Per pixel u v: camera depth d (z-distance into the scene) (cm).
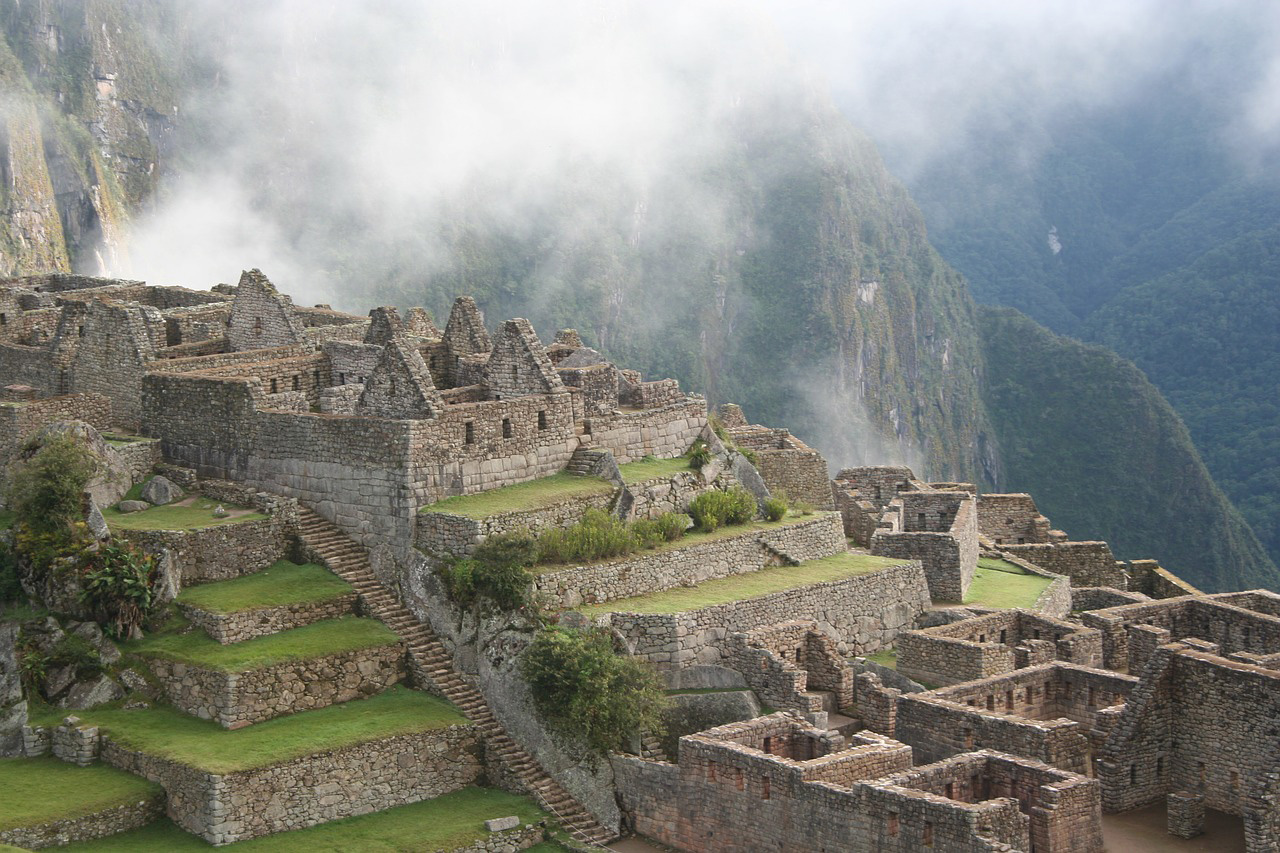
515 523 7006
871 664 7338
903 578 7919
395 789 6256
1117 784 6247
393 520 7075
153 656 6556
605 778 6381
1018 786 5734
